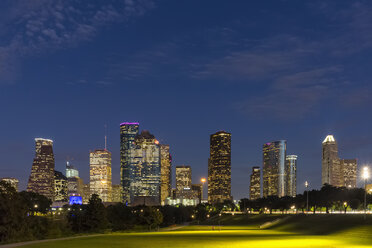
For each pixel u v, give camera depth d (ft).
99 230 626.64
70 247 319.68
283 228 597.52
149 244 345.31
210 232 561.02
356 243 341.21
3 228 426.51
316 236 436.35
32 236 453.58
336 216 581.94
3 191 439.63
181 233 540.11
